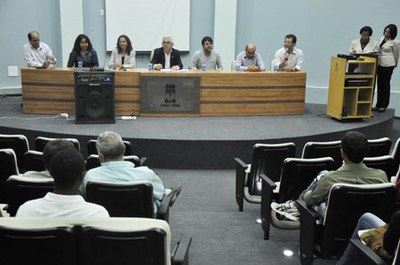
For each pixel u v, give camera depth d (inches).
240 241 146.6
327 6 362.3
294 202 125.5
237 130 247.1
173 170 227.0
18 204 108.7
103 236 75.6
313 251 112.2
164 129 245.8
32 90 273.9
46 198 82.2
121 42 294.5
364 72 279.3
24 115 273.9
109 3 370.3
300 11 369.1
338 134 249.3
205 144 226.2
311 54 373.4
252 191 164.2
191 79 274.5
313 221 109.9
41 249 75.7
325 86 374.6
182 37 383.2
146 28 377.7
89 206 83.7
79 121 251.9
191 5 382.3
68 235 74.9
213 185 206.2
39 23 361.1
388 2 344.8
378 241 88.2
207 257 134.6
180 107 278.1
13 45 353.7
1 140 167.5
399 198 118.0
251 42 382.3
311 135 238.8
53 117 269.6
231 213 172.6
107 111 254.5
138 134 233.1
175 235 150.3
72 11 357.7
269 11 374.6
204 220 164.7
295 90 289.4
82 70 253.9
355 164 112.9
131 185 105.9
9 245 75.4
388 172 145.4
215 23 371.6
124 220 78.6
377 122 276.2
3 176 136.5
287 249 141.0
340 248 110.9
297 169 132.9
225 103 281.6
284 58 302.4
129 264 77.7
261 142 228.5
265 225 144.6
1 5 343.9
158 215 114.9
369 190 103.7
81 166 82.2
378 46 309.4
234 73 277.6
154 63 303.0
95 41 378.0
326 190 111.6
